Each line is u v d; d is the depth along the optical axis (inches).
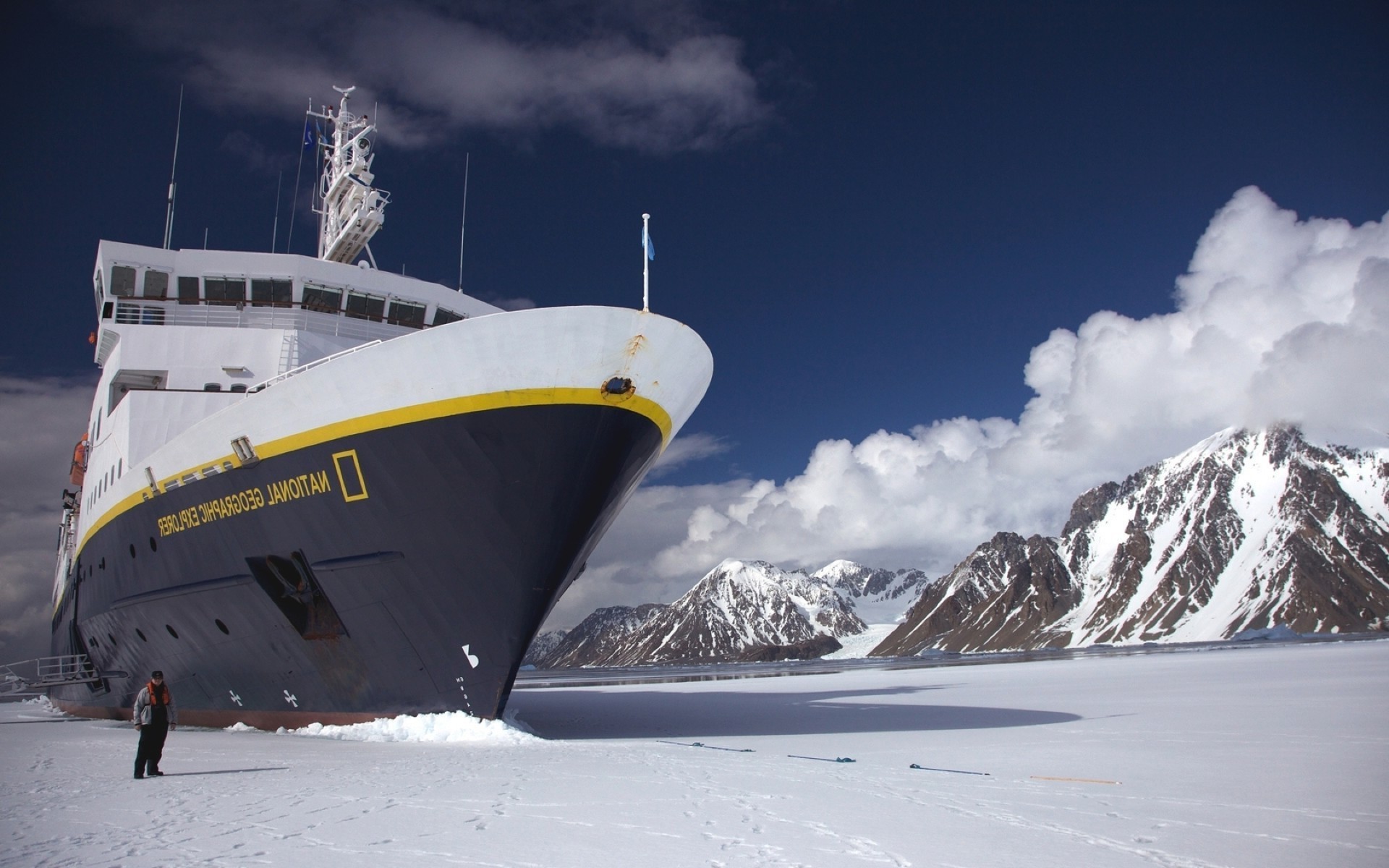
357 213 1165.1
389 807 418.3
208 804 430.6
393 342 704.4
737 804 424.8
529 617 753.0
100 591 1015.6
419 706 789.9
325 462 738.8
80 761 650.2
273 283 1047.0
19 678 1143.6
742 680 3378.4
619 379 712.4
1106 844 339.9
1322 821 385.4
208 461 800.3
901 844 339.0
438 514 722.2
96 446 1083.3
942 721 991.0
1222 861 313.9
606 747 713.0
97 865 307.3
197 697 955.3
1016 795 456.8
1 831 367.9
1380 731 753.0
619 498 791.1
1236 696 1248.2
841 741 770.2
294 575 800.9
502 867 303.1
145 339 949.2
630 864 306.7
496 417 698.8
